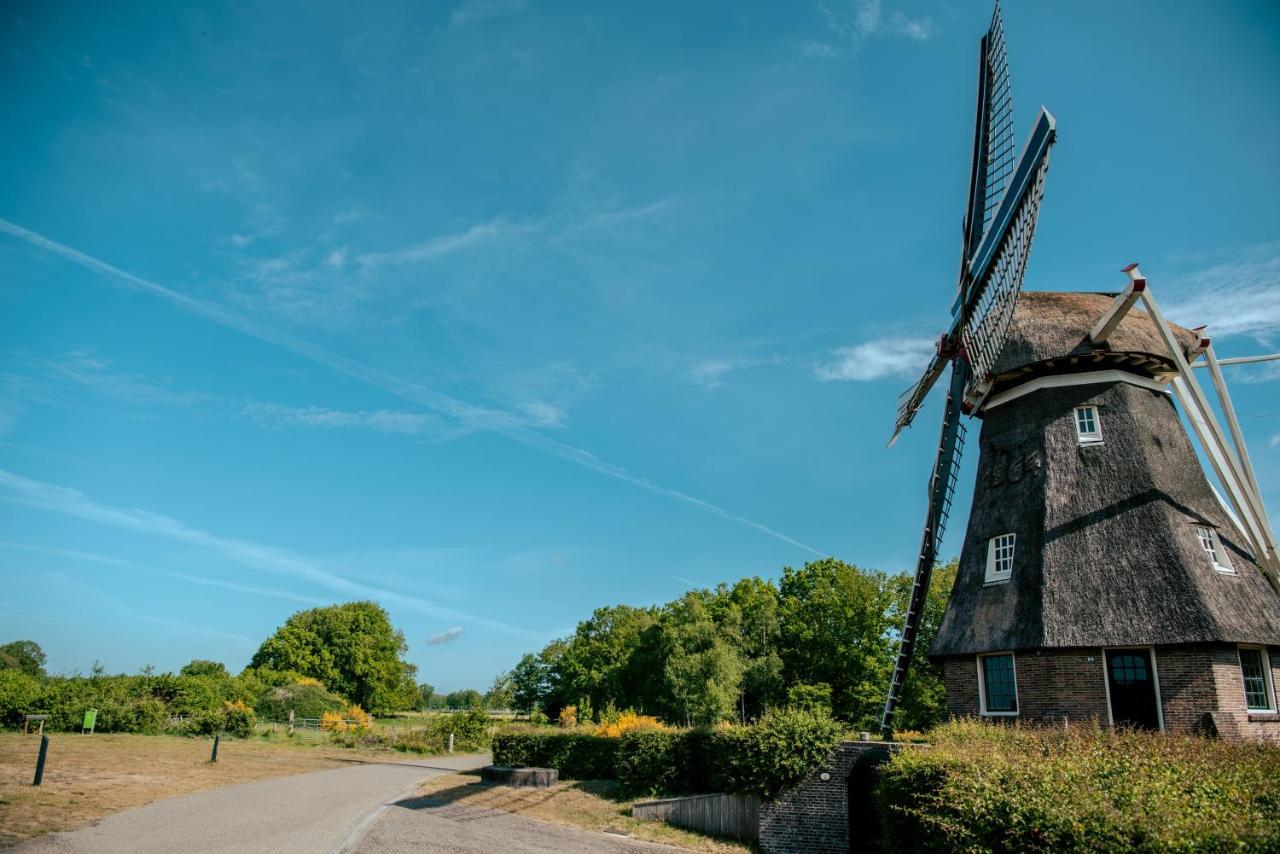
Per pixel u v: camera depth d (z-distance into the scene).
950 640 20.28
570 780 27.39
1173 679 17.16
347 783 26.48
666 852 17.98
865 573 55.38
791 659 55.56
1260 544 18.25
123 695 40.53
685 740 23.31
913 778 12.72
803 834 18.73
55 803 17.72
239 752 35.00
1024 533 19.92
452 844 17.58
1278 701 17.78
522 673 81.31
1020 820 9.60
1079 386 20.70
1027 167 18.77
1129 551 18.44
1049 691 18.03
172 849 14.40
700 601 60.03
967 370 22.53
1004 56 20.58
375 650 79.44
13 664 81.25
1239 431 18.52
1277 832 7.88
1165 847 8.04
